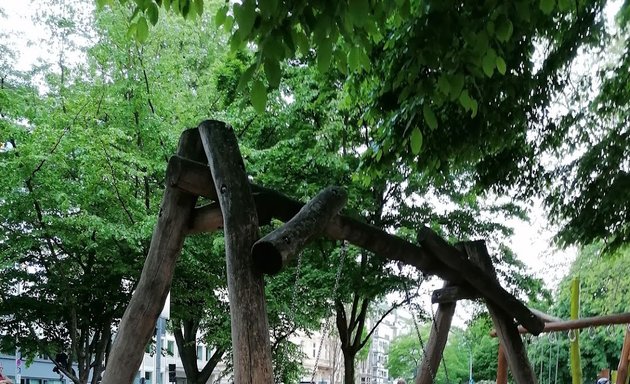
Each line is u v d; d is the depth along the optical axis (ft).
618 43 22.85
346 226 14.11
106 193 38.45
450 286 17.52
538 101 21.89
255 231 10.79
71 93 41.39
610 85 23.89
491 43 14.60
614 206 24.11
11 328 44.96
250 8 9.77
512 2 12.63
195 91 46.83
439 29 12.15
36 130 36.55
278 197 13.14
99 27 41.32
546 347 82.38
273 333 51.80
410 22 16.52
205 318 49.52
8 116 38.37
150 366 112.68
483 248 18.19
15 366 93.81
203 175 12.28
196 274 43.42
